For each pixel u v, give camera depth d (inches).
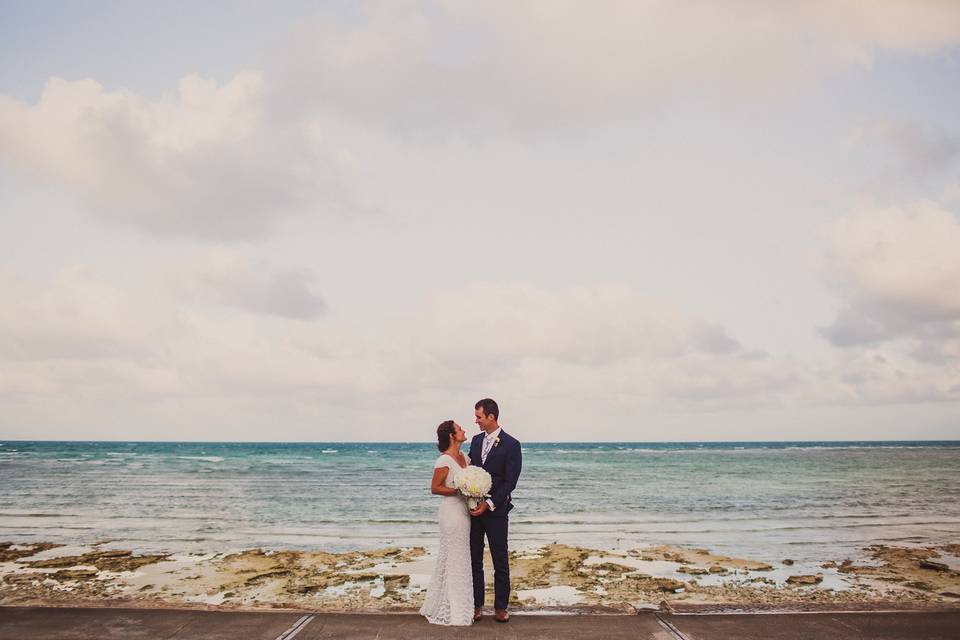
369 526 497.7
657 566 341.1
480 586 207.5
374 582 301.4
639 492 768.3
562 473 1177.4
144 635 179.5
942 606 216.4
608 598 270.2
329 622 193.3
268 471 1174.3
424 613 202.2
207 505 622.8
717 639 177.8
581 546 409.4
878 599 266.1
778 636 180.4
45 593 283.3
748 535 452.8
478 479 194.5
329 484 884.6
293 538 440.8
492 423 217.2
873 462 1581.0
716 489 812.0
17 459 1589.6
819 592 281.1
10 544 408.5
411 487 837.8
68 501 644.1
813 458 1860.2
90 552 378.3
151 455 1966.0
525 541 431.2
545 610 212.1
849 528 484.1
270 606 214.4
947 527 488.7
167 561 351.9
